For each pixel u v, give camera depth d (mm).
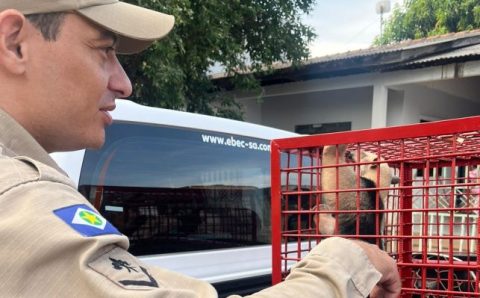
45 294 653
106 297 658
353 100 9047
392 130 1434
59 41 855
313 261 1001
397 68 7461
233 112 9203
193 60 6988
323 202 1769
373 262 1070
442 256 1774
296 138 1629
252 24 8352
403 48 7266
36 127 875
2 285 641
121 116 2107
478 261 1396
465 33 7410
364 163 1532
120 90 995
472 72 6898
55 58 855
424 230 1524
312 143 1596
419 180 1717
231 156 2609
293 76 8734
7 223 668
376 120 8016
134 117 2160
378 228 1635
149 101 6656
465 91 8891
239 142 2678
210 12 6809
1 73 849
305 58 8664
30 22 839
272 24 8367
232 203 2566
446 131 1328
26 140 833
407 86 8070
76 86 882
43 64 850
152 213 2176
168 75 6180
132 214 2094
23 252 656
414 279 1578
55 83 862
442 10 15297
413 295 1555
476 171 1644
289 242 1986
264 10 8156
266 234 2744
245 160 2693
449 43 6941
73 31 868
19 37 838
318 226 1677
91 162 1968
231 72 8336
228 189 2564
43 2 833
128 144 2115
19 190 717
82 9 865
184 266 2221
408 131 1403
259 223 2713
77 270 677
